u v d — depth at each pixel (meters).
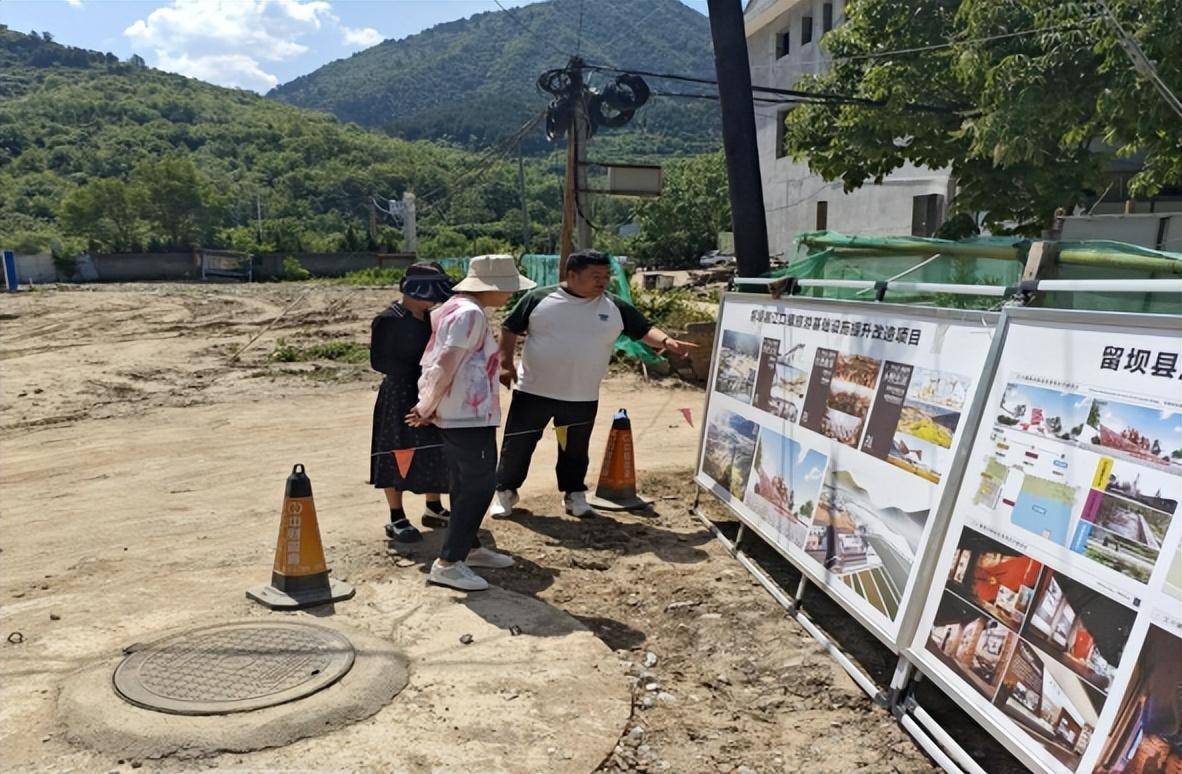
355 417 10.94
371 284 51.38
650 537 6.05
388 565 5.32
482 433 4.81
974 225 11.24
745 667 4.19
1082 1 7.44
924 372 3.92
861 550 4.15
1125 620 2.67
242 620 4.41
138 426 10.51
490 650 4.16
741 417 5.88
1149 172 8.32
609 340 6.09
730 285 6.50
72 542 5.97
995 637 3.18
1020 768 3.29
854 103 10.88
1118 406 2.85
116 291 42.38
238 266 65.50
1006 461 3.29
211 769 3.15
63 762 3.16
